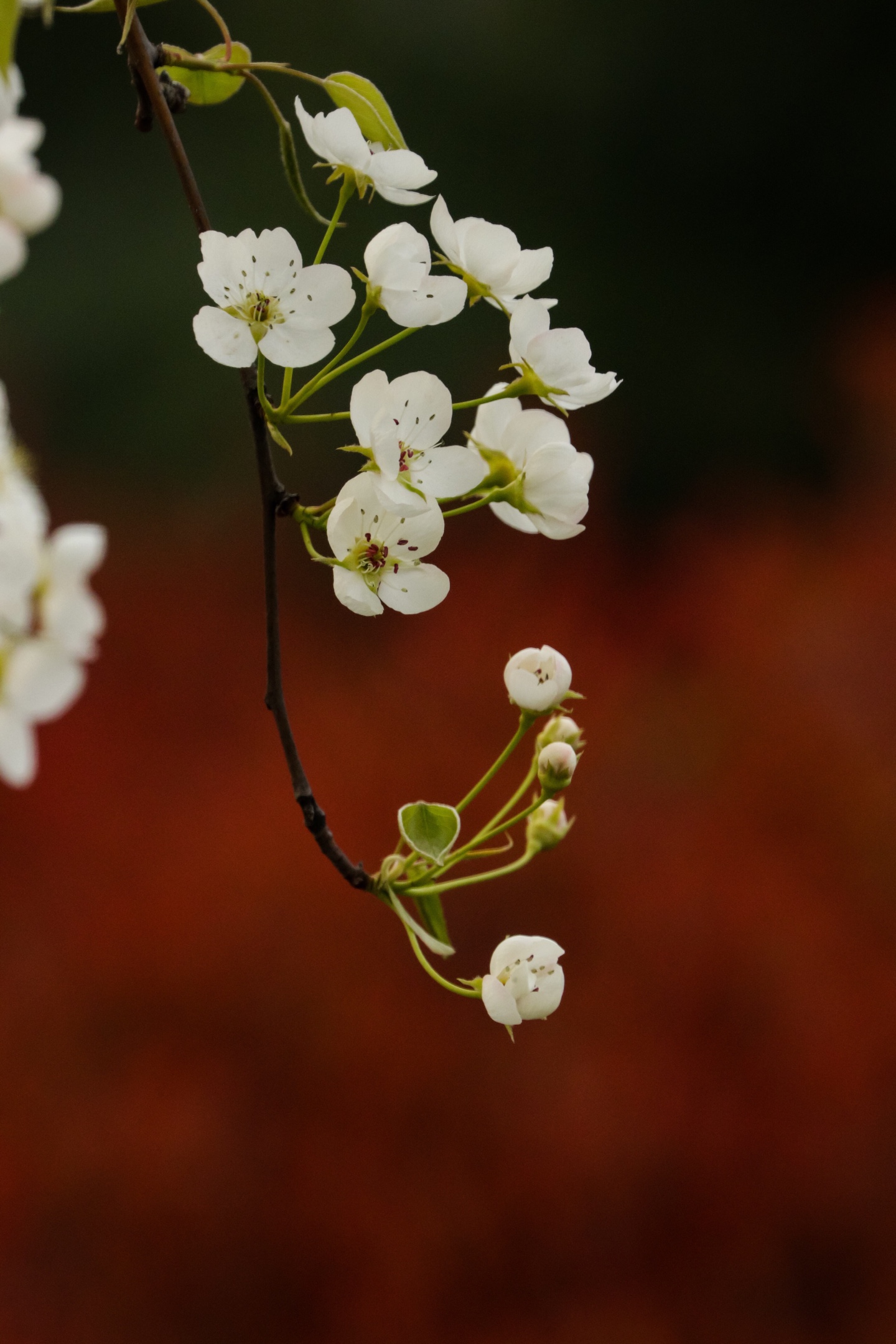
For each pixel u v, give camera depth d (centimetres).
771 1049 167
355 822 192
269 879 179
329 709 226
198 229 89
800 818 193
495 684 222
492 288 90
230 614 266
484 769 209
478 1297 153
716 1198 158
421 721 218
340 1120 161
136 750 218
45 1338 149
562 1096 163
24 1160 157
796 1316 155
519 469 91
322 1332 151
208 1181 155
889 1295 154
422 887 91
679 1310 153
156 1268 152
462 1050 167
